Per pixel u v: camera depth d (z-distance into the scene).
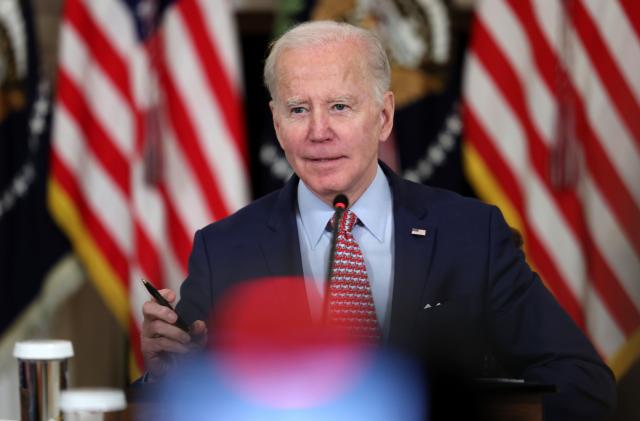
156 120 12.91
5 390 13.81
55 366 5.30
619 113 12.68
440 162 13.11
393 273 6.50
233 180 13.02
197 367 5.39
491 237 6.60
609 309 12.67
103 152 13.16
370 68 6.31
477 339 6.36
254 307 6.43
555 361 6.21
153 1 13.11
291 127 6.27
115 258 13.21
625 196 12.65
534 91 12.77
